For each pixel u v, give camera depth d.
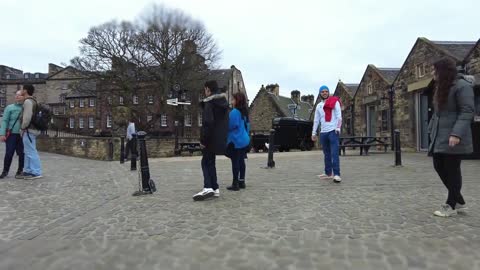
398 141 9.52
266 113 39.97
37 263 3.12
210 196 5.45
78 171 9.36
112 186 6.89
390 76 18.61
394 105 16.89
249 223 4.17
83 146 23.19
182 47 34.47
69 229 4.06
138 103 36.50
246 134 6.25
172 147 25.44
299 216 4.44
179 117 36.81
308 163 10.79
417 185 6.41
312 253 3.25
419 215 4.39
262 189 6.24
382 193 5.74
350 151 17.12
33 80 78.12
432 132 4.37
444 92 4.14
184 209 4.88
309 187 6.37
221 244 3.51
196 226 4.09
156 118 36.09
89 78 35.22
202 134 5.35
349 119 22.31
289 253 3.26
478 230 3.77
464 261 3.02
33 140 7.83
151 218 4.46
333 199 5.35
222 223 4.19
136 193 5.95
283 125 21.12
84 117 60.41
